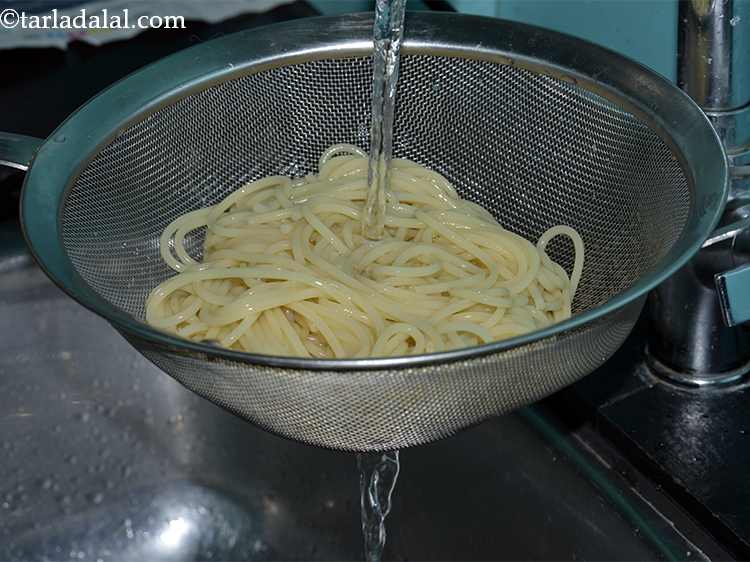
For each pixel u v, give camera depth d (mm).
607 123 861
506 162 961
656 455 907
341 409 681
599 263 901
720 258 860
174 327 882
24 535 1143
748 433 917
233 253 929
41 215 749
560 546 949
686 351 948
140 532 1159
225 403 724
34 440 1163
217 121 938
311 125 985
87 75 1248
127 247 875
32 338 1154
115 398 1179
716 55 799
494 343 624
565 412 987
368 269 939
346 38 928
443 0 1294
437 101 961
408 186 988
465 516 1017
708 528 866
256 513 1154
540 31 892
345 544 1106
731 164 825
